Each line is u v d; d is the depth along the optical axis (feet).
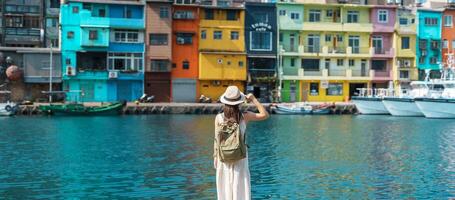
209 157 91.86
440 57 250.37
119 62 218.38
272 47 231.71
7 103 181.88
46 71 211.20
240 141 33.40
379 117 191.52
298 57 235.40
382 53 241.96
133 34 218.79
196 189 67.21
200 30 224.74
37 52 209.97
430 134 132.36
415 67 244.63
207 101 218.79
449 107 179.52
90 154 94.84
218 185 34.35
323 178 74.90
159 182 71.31
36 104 192.54
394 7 243.19
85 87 215.10
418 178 75.15
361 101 205.77
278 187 69.15
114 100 217.36
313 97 237.04
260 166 84.12
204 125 151.84
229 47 227.20
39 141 112.68
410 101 189.88
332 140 118.83
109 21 215.10
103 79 215.10
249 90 230.27
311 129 144.87
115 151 98.58
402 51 243.60
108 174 76.54
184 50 223.10
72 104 184.75
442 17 250.16
